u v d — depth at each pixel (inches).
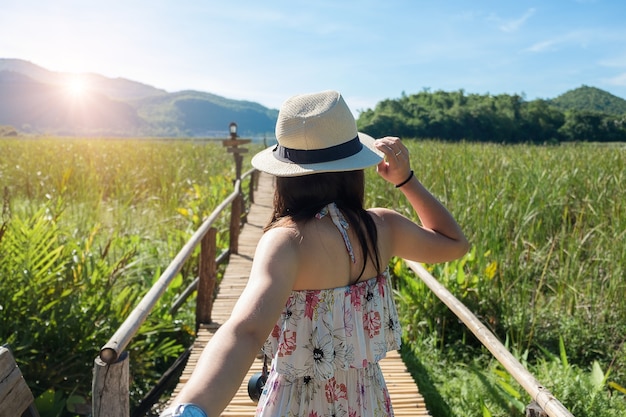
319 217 55.7
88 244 226.1
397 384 163.6
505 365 110.3
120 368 94.3
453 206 324.5
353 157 57.1
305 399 56.4
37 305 182.4
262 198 568.1
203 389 39.9
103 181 553.0
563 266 253.9
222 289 262.2
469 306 226.7
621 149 498.9
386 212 63.5
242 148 447.2
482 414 171.0
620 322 220.4
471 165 446.6
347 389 56.8
